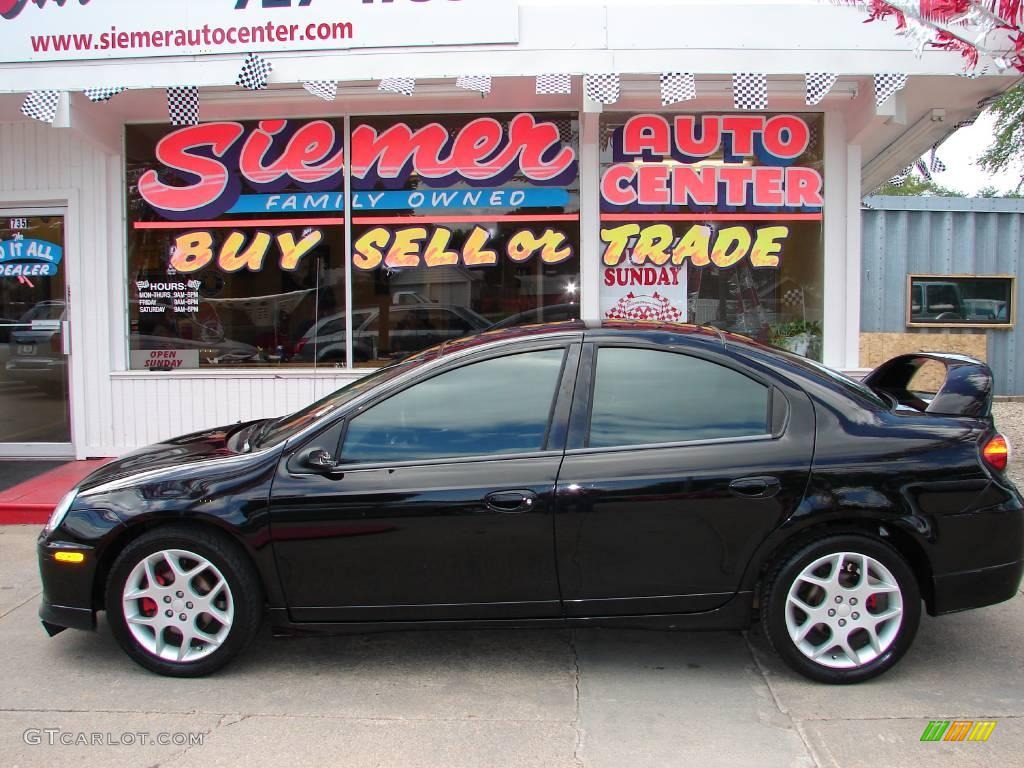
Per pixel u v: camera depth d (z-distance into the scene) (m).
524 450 3.67
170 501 3.68
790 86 6.95
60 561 3.77
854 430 3.65
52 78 6.66
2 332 7.72
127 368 7.62
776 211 7.39
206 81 6.63
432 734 3.29
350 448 3.73
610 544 3.59
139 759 3.12
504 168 7.42
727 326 7.45
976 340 12.41
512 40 6.55
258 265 7.54
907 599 3.61
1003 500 3.65
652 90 6.93
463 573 3.62
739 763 3.07
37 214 7.65
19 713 3.49
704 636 4.26
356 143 7.42
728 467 3.57
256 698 3.61
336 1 6.58
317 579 3.66
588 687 3.70
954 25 5.40
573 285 7.44
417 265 7.48
